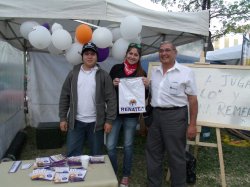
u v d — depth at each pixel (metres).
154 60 6.43
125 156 3.26
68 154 3.04
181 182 2.99
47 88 6.47
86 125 2.94
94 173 2.24
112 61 6.60
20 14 2.91
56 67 6.46
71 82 2.92
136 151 4.90
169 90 2.83
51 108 6.52
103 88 2.93
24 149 5.00
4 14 2.89
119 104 3.00
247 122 3.46
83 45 3.08
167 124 2.88
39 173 2.17
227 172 4.14
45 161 2.43
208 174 4.00
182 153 2.95
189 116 3.17
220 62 9.05
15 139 4.88
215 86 3.56
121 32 3.15
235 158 4.79
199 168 4.22
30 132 6.10
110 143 3.16
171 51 2.81
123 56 3.28
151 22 3.28
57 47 3.17
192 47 4.73
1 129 4.28
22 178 2.15
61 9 2.95
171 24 3.39
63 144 5.28
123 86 2.99
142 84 3.00
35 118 6.48
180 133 2.87
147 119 3.14
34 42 3.10
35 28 3.12
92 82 2.88
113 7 3.05
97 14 3.01
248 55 5.03
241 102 3.49
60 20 4.29
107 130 2.95
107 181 2.10
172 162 2.95
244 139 6.12
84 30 3.03
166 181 3.64
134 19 3.00
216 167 4.31
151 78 3.04
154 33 4.63
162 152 3.14
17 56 5.74
